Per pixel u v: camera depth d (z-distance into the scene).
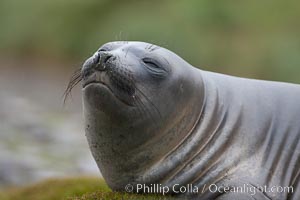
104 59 20.84
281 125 22.12
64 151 45.78
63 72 89.19
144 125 21.30
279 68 77.81
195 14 82.31
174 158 21.59
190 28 81.50
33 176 38.91
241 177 21.25
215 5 82.94
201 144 21.73
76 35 93.12
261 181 21.25
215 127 21.97
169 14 83.06
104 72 20.80
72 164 42.00
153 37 80.62
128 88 20.94
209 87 22.52
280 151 21.83
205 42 80.50
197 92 21.98
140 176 21.83
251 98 22.56
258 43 80.44
